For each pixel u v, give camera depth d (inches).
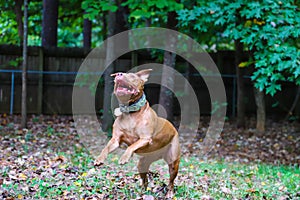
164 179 226.8
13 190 187.9
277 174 265.3
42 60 459.5
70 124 412.2
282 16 307.0
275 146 377.7
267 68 300.0
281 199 202.4
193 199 191.0
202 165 280.5
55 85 466.0
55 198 181.8
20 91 459.2
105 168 243.9
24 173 221.8
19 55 457.4
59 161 261.1
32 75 461.1
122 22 436.1
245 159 326.3
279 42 301.3
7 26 509.7
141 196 189.3
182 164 274.8
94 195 188.1
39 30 575.5
